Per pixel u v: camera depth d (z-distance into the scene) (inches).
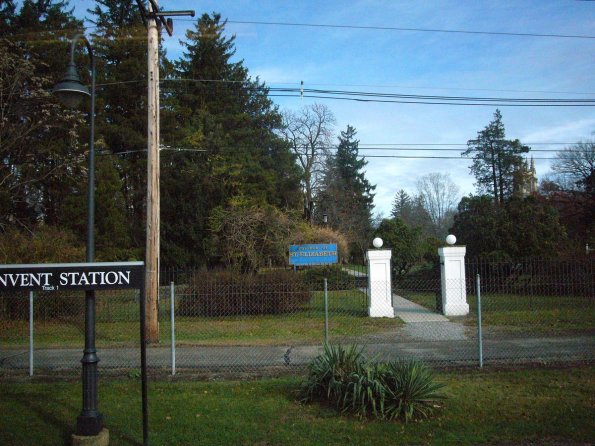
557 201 1598.2
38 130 930.1
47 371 385.4
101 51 1517.0
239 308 651.5
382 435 235.5
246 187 1424.7
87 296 234.1
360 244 2021.4
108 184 1190.3
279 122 1915.6
